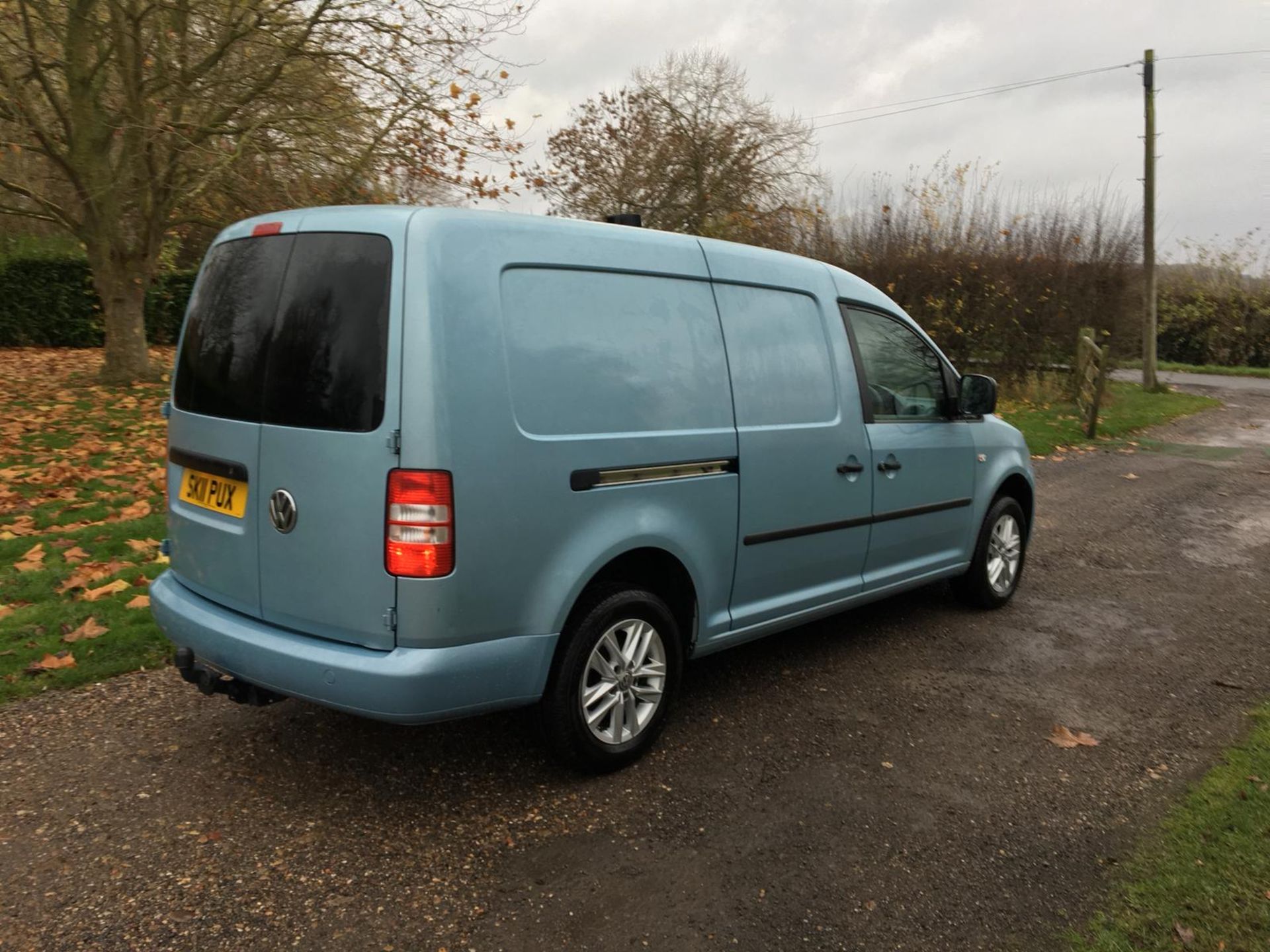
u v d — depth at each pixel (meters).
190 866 2.95
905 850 3.12
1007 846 3.14
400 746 3.81
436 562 2.92
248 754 3.69
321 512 3.06
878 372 4.84
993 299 17.67
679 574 3.81
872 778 3.62
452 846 3.10
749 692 4.45
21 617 4.83
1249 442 13.94
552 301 3.30
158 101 13.08
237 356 3.40
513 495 3.09
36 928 2.64
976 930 2.70
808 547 4.39
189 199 13.77
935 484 5.16
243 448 3.32
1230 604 6.01
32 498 7.31
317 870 2.95
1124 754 3.83
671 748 3.85
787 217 21.70
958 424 5.39
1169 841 3.15
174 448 3.75
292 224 3.33
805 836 3.20
